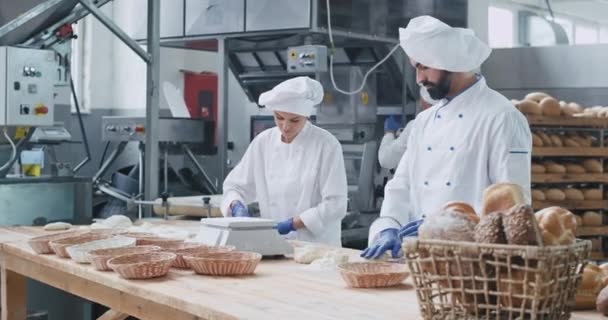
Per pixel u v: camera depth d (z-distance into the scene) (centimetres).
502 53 655
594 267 195
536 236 153
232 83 815
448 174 297
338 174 376
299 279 242
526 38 730
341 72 598
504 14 741
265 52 633
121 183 571
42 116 453
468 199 294
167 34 633
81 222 454
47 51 454
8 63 439
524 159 289
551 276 153
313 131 384
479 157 291
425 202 305
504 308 155
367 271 238
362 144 599
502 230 155
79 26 824
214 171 780
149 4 482
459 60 280
